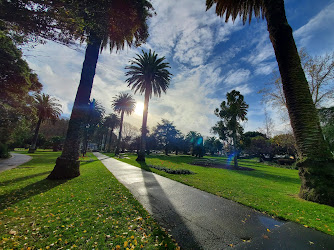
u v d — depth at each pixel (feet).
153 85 66.85
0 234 8.72
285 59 19.93
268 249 8.14
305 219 11.80
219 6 31.40
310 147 17.43
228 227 10.63
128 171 34.71
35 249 7.52
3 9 7.40
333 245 8.57
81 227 9.76
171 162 65.92
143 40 21.43
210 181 26.66
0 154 59.82
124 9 12.83
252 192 20.15
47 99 102.47
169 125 148.15
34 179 24.14
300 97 18.78
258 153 123.44
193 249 8.11
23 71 38.14
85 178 25.04
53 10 8.03
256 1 29.68
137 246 8.04
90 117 99.25
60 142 131.23
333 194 14.85
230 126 62.75
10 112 47.24
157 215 12.30
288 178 37.14
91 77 28.94
